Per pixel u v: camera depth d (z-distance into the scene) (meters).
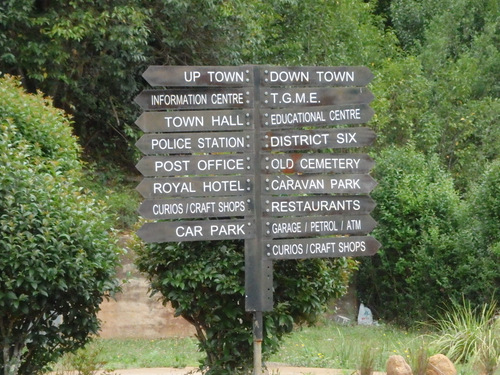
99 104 16.00
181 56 16.03
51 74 14.46
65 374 8.67
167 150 7.20
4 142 7.17
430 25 25.09
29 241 6.64
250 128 7.33
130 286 13.36
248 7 16.44
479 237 14.94
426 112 20.83
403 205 15.91
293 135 7.37
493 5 25.78
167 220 7.66
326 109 7.41
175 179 7.19
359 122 7.45
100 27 14.12
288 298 7.77
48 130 8.82
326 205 7.40
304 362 11.08
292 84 7.42
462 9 25.03
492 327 11.08
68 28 13.88
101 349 9.04
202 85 7.28
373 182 7.45
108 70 14.96
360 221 7.44
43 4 14.38
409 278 15.63
